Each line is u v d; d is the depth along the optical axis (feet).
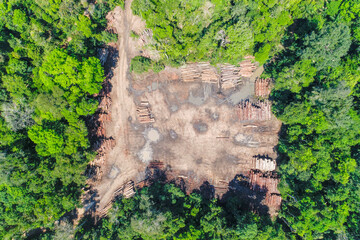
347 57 114.62
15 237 124.36
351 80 111.34
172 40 121.60
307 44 111.75
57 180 122.42
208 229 119.34
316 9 121.19
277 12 113.60
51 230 133.28
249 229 113.09
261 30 118.32
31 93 114.21
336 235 119.03
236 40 117.19
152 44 131.34
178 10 118.42
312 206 114.01
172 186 133.49
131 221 121.49
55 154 116.98
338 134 116.47
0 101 112.47
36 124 114.73
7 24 116.67
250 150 137.69
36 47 119.44
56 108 108.78
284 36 128.67
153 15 119.24
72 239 133.28
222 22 122.93
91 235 130.00
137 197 133.59
